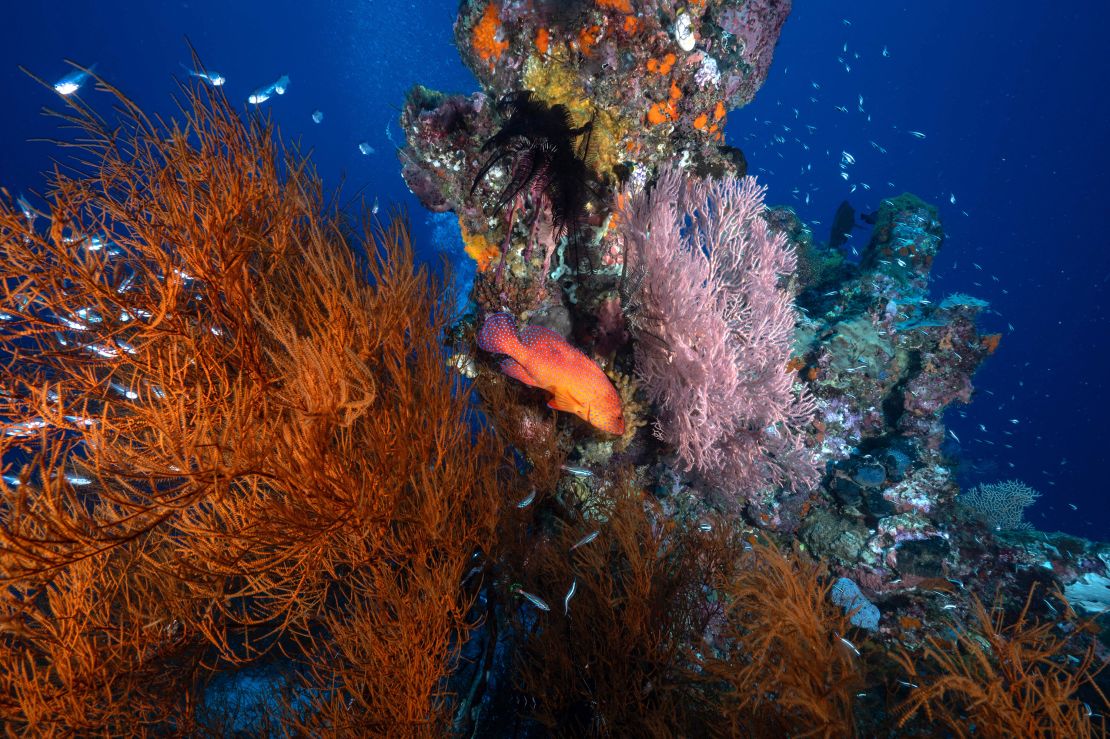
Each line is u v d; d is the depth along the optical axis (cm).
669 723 274
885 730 239
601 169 413
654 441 466
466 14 413
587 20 384
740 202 450
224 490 206
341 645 251
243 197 253
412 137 409
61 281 218
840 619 244
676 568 342
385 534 268
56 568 175
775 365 450
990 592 502
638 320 435
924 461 560
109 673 223
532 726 300
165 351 249
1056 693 190
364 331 260
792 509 530
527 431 407
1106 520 2881
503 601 331
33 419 209
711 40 436
